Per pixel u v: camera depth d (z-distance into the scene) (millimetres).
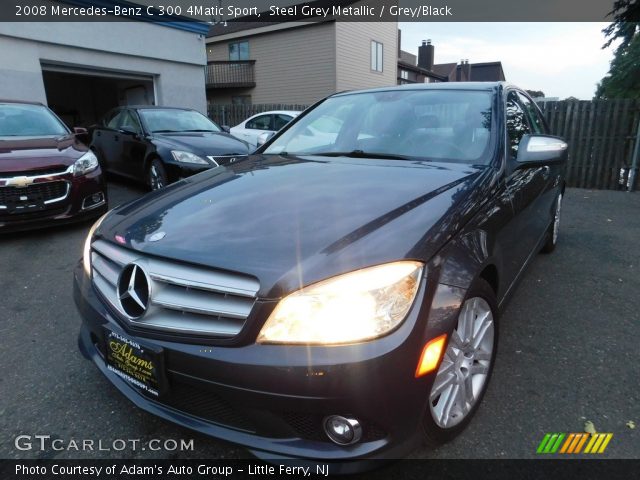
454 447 1993
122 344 1817
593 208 6941
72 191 5043
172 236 1875
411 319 1610
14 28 9406
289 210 1980
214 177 2641
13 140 5418
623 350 2793
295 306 1560
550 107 8797
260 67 22344
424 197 2068
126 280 1856
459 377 1978
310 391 1528
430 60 38812
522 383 2455
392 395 1574
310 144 3189
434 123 2898
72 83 15930
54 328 3047
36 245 4812
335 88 20188
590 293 3645
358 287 1570
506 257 2459
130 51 11555
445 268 1787
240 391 1588
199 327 1665
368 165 2582
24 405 2275
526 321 3170
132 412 2234
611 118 8445
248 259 1665
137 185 8062
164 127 7430
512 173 2648
